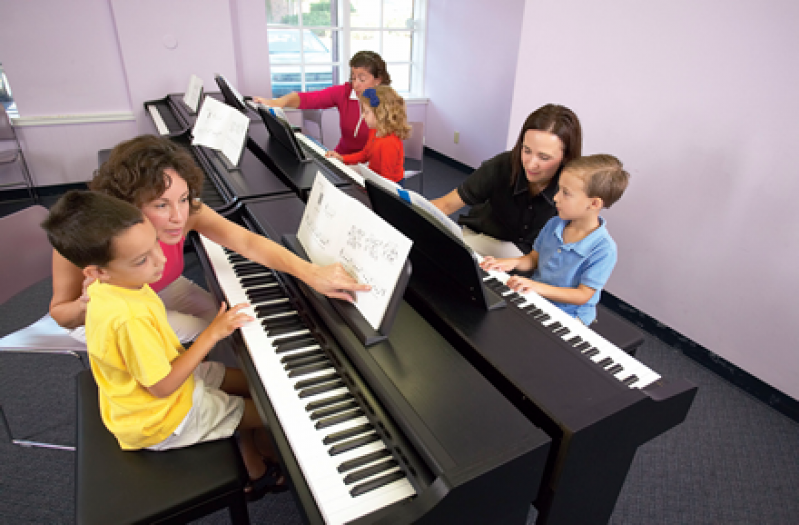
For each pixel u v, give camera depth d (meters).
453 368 0.90
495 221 1.93
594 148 2.41
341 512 0.76
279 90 4.72
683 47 1.96
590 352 1.12
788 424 1.90
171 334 1.08
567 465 0.83
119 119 3.90
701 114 1.96
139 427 1.02
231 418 1.18
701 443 1.80
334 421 0.90
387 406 0.84
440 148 5.13
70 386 1.98
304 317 1.17
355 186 1.83
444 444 0.75
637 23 2.08
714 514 1.54
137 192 1.12
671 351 2.29
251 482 1.46
